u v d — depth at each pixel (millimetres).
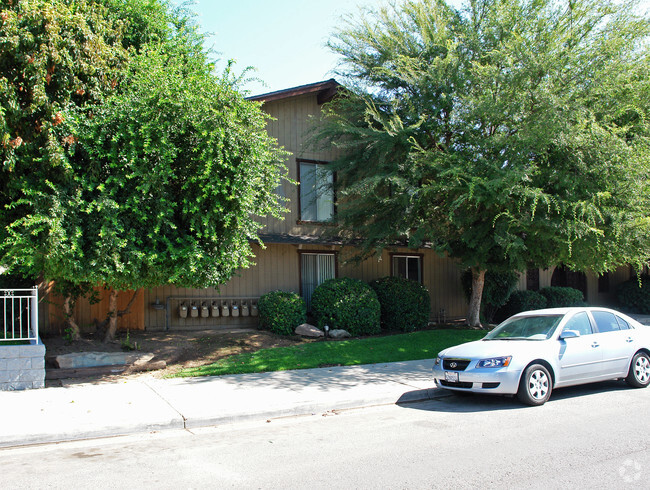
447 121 13414
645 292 23016
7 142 8383
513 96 11789
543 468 5121
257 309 15297
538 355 8094
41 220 8242
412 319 15805
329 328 14492
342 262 15773
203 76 10125
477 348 8438
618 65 11672
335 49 14789
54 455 5953
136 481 4988
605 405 7934
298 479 4953
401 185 12477
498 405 8164
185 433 6934
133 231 9312
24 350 8992
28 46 8750
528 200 11844
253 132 10359
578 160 11570
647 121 12438
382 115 14336
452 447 5898
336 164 14773
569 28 12609
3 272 10852
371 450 5867
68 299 11031
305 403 8023
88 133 9094
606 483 4707
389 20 14312
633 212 11297
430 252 19344
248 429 7102
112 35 10602
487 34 12969
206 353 11898
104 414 7336
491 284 17906
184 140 9883
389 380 9812
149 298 14086
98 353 10297
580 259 12320
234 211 10109
